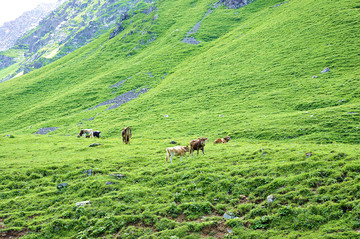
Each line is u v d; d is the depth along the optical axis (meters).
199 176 19.20
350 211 12.87
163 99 69.12
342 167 16.44
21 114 88.12
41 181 22.72
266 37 86.56
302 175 16.45
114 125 57.19
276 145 27.97
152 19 163.38
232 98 57.59
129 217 15.94
